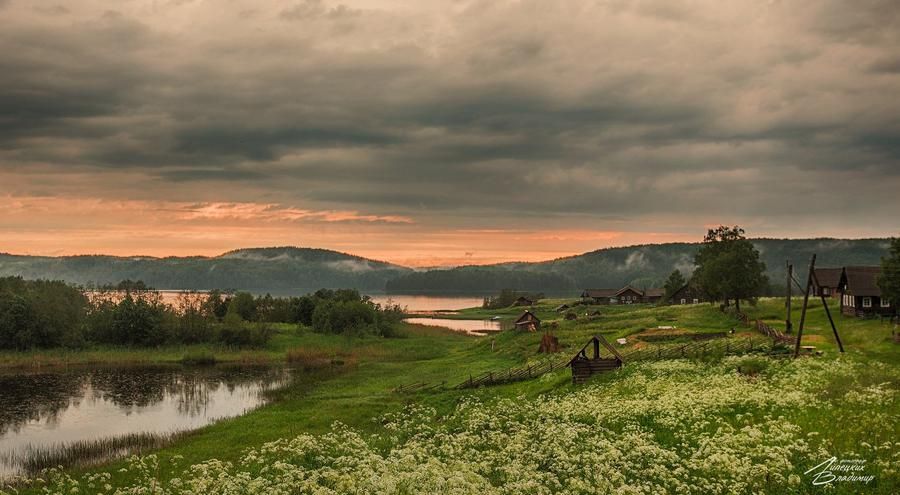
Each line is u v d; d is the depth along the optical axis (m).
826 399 38.66
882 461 27.27
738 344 67.31
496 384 66.69
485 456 31.42
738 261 105.06
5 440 55.44
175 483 28.45
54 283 168.00
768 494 25.50
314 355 111.31
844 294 91.75
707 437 33.09
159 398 75.31
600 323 119.25
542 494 24.02
